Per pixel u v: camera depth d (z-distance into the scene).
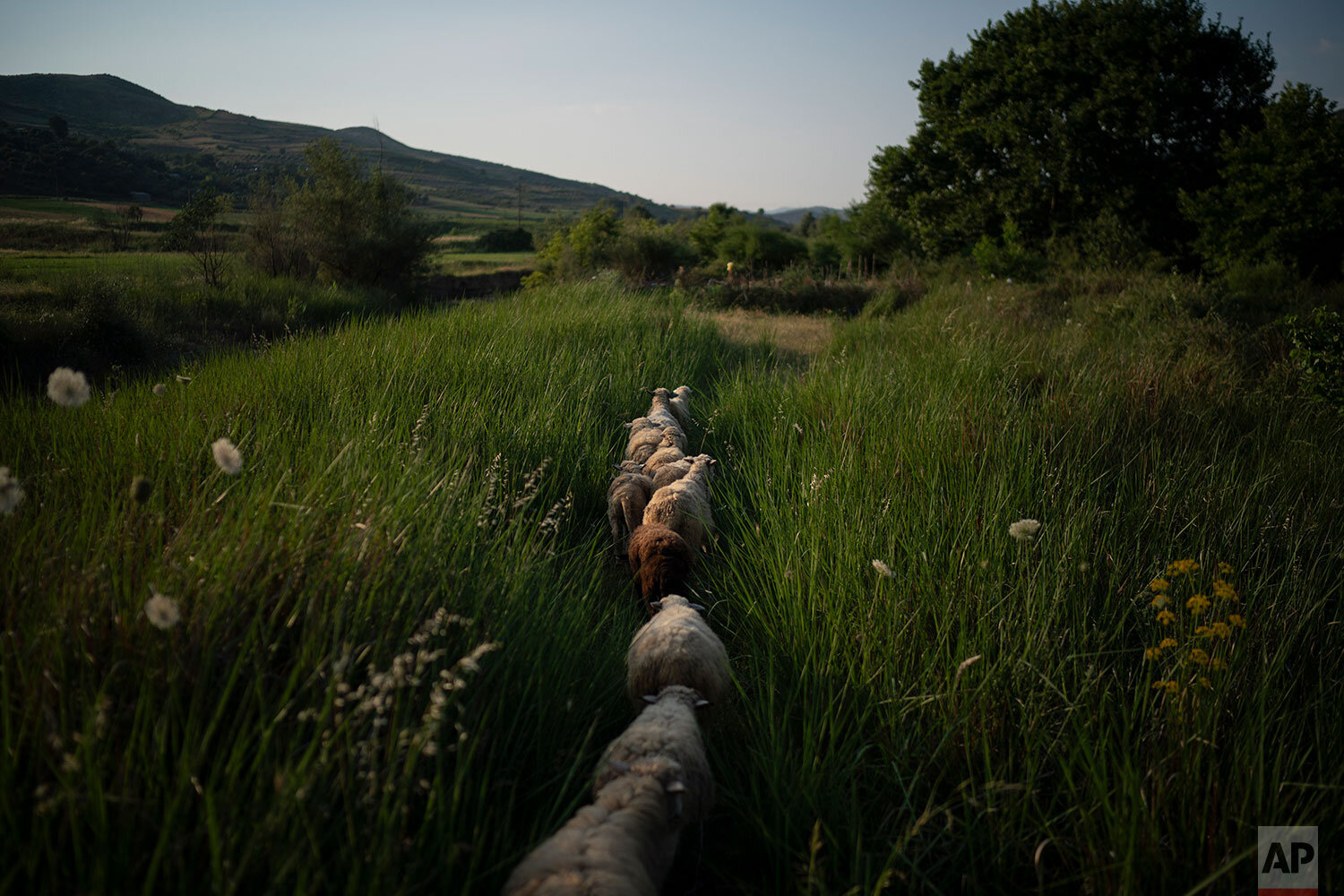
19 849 2.29
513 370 9.75
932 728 3.86
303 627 3.18
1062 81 32.00
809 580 4.98
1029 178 31.81
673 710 3.56
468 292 37.09
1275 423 8.14
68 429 5.84
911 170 37.28
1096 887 3.04
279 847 2.45
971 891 3.19
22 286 15.43
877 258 39.62
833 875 3.17
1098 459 7.18
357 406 7.21
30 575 3.20
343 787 2.57
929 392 8.73
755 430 9.22
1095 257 25.50
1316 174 21.55
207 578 3.27
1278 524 5.71
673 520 6.30
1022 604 4.71
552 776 3.50
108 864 2.31
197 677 2.88
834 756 3.76
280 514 3.90
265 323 16.91
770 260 41.88
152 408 6.58
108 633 3.06
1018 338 12.87
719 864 3.49
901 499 5.99
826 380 10.23
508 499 6.19
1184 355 10.95
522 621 4.18
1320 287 19.14
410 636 3.51
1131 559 5.37
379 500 4.24
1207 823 3.27
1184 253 29.72
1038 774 3.66
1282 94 23.11
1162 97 29.78
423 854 2.69
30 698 2.63
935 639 4.59
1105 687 4.11
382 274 25.27
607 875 2.44
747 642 5.08
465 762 3.04
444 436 6.87
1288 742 3.77
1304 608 4.64
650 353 12.52
